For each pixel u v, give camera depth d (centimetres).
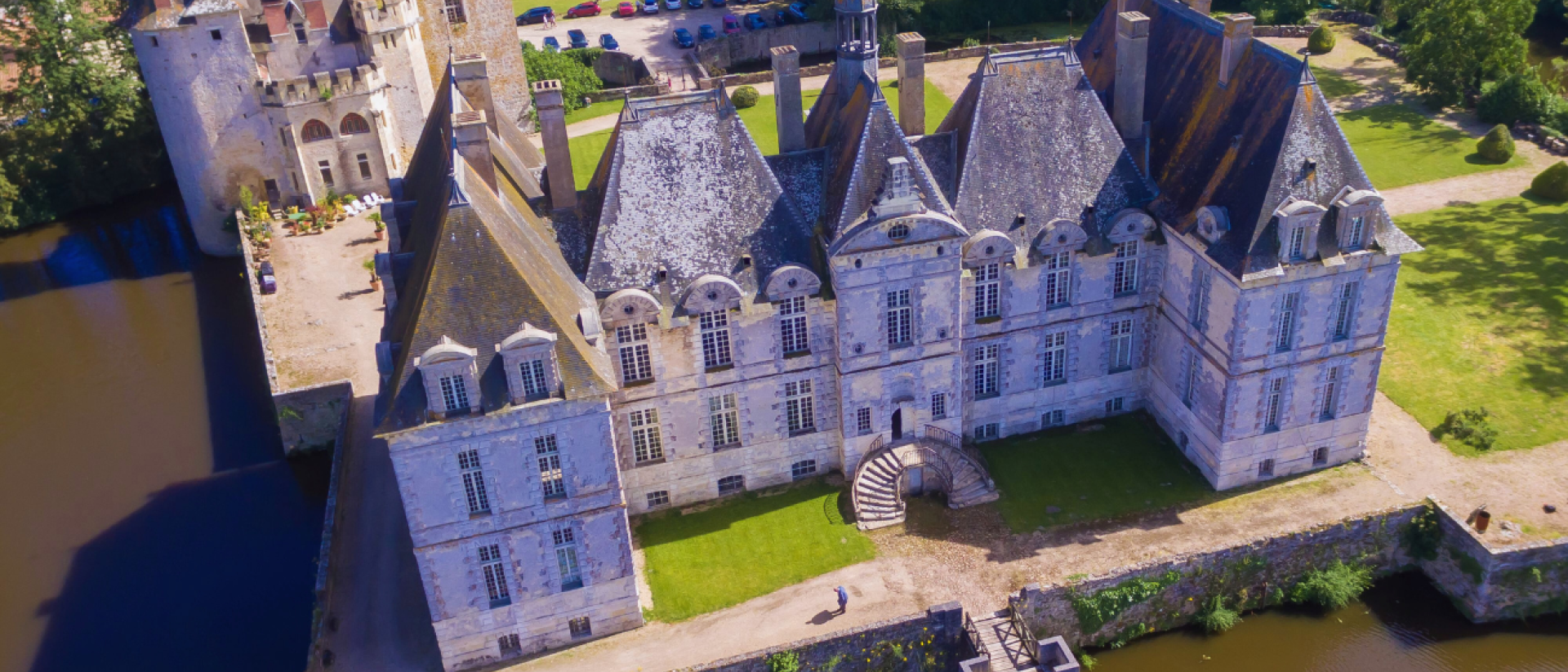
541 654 5784
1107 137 6512
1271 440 6456
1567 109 10619
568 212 6100
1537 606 6059
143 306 9738
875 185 5925
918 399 6469
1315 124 5853
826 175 6281
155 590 6706
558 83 5778
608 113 12256
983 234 6206
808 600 5934
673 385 6150
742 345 6103
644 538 6375
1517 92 10588
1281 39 13600
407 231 6378
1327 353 6234
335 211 9931
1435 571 6266
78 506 7375
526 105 11975
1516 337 7656
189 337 9219
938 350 6319
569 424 5181
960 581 6003
